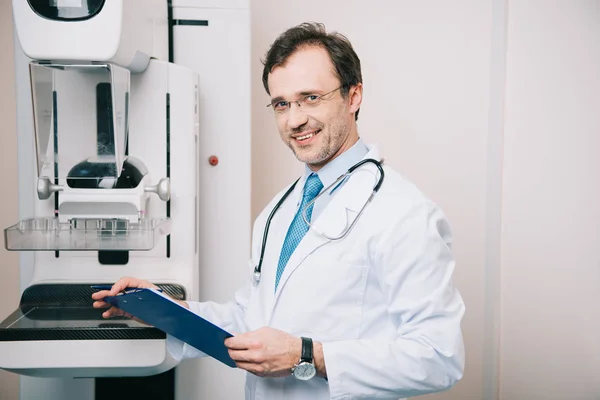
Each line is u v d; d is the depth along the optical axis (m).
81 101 1.01
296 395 0.94
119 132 1.04
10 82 1.87
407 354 0.86
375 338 0.95
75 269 1.20
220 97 1.42
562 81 1.84
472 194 1.95
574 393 1.90
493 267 1.94
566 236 1.87
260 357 0.83
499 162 1.89
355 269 0.93
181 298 1.13
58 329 0.96
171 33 1.40
